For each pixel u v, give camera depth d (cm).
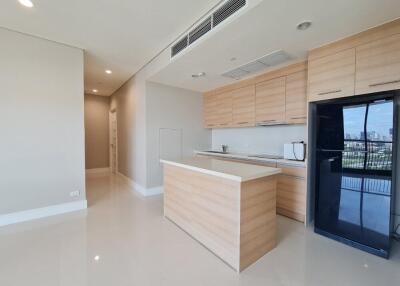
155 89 413
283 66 312
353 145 221
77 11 223
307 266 184
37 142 285
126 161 519
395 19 187
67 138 309
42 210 291
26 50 274
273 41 230
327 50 235
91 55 341
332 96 232
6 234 240
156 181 420
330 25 197
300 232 250
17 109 271
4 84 261
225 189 192
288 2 162
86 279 167
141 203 358
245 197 181
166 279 167
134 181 464
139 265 185
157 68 339
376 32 198
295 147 294
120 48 315
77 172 319
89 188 461
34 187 285
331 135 238
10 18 237
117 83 520
